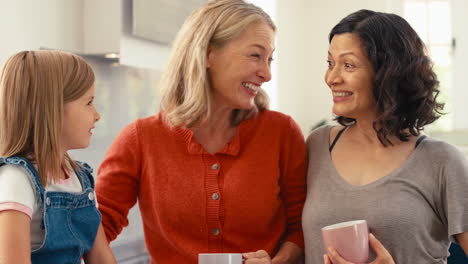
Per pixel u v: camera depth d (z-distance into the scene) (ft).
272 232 5.27
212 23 5.05
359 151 4.98
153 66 8.03
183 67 5.29
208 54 5.09
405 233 4.51
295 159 5.36
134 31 7.29
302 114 17.37
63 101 4.14
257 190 5.14
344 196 4.77
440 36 16.85
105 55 7.37
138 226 7.47
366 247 4.17
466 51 16.66
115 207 5.22
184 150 5.25
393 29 4.75
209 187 5.10
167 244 5.27
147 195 5.30
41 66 4.08
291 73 16.43
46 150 4.00
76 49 7.30
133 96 7.93
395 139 4.89
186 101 5.16
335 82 4.83
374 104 4.85
